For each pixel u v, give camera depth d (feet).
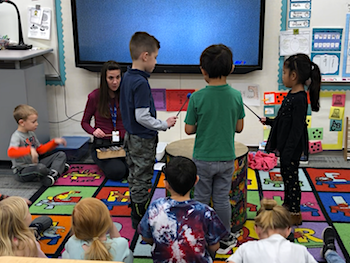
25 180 10.87
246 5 11.53
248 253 5.41
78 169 11.77
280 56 12.03
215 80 7.13
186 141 9.31
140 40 7.61
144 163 8.21
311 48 11.83
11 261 2.81
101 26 12.02
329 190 10.29
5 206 5.55
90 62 12.34
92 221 5.29
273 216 5.51
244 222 8.85
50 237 8.33
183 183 5.52
